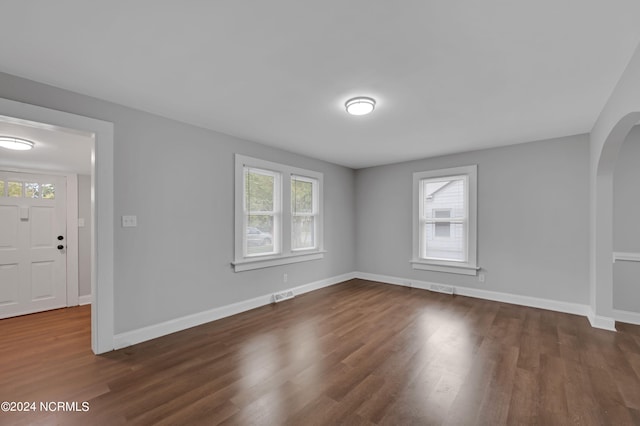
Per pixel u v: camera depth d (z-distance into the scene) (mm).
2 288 3623
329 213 5000
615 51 1759
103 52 1803
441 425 1586
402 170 4973
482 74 2051
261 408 1729
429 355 2396
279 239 4105
